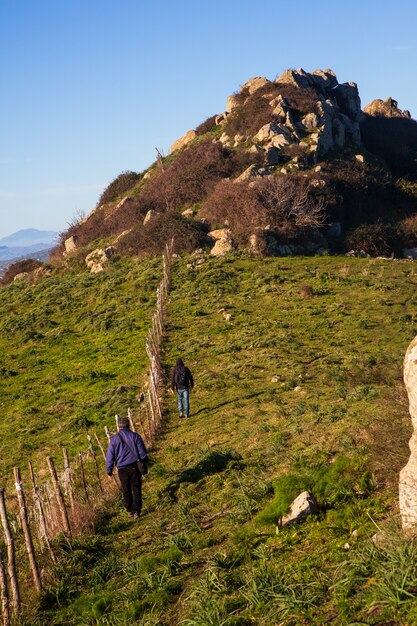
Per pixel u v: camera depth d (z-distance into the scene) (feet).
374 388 55.47
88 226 214.48
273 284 130.93
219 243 160.04
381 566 19.95
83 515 38.32
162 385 81.25
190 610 22.77
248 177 184.24
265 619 20.08
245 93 248.93
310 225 168.14
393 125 288.10
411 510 21.89
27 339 119.75
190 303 123.54
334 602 19.51
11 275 211.41
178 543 30.83
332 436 41.39
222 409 65.62
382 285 122.21
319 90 251.80
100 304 136.05
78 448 66.03
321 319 104.27
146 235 169.89
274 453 42.50
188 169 205.87
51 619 27.61
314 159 201.26
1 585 28.25
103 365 98.22
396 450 28.78
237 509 32.71
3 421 81.15
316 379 71.82
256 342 92.94
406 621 17.30
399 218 194.90
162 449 54.60
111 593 27.22
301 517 27.66
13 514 46.57
